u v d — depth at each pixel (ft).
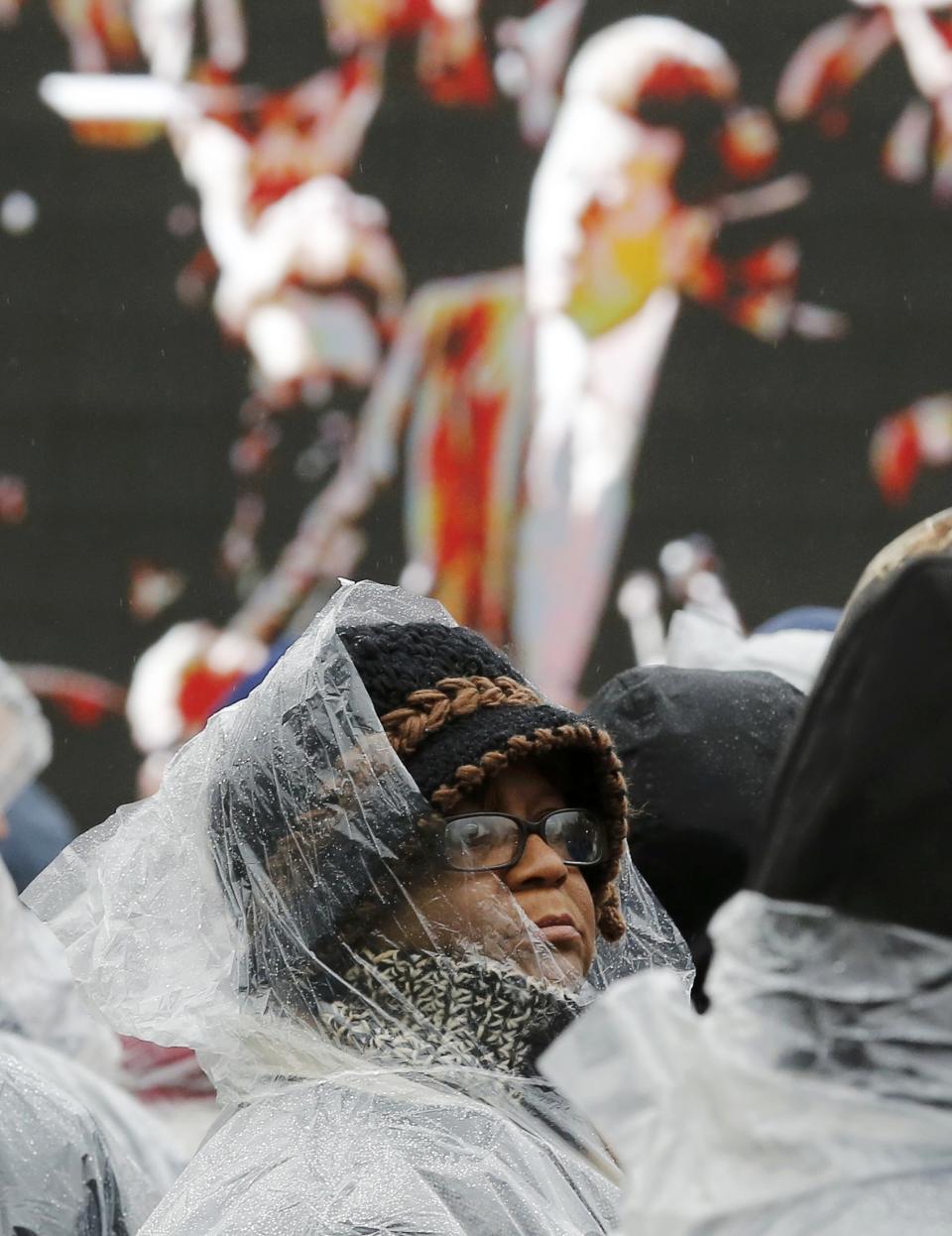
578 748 17.79
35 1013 24.43
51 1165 19.22
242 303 87.15
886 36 84.84
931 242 84.69
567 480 83.71
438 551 84.33
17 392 87.81
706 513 83.41
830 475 83.82
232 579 85.81
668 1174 11.54
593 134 84.79
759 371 84.64
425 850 16.81
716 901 21.15
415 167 85.71
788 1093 11.35
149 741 84.79
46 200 88.33
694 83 84.99
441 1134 15.65
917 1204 10.98
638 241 84.48
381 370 85.61
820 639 28.60
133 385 87.51
